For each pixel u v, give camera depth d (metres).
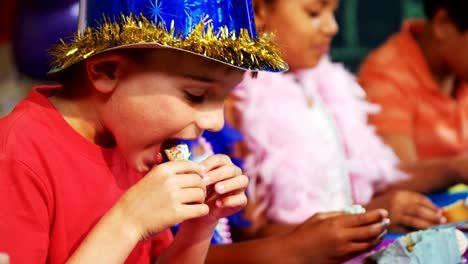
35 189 1.09
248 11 1.11
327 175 1.71
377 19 3.22
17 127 1.12
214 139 1.58
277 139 1.65
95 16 1.09
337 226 1.39
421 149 2.51
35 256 1.07
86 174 1.16
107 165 1.19
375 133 2.22
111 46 1.05
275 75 1.74
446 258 1.29
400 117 2.42
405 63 2.51
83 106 1.16
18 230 1.06
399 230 1.69
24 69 2.78
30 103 1.16
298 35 1.70
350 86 1.99
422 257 1.28
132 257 1.28
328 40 1.73
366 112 2.00
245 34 1.08
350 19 3.16
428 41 2.51
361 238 1.37
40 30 2.64
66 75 1.17
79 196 1.15
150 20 1.05
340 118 1.90
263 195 1.61
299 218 1.62
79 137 1.16
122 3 1.06
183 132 1.08
